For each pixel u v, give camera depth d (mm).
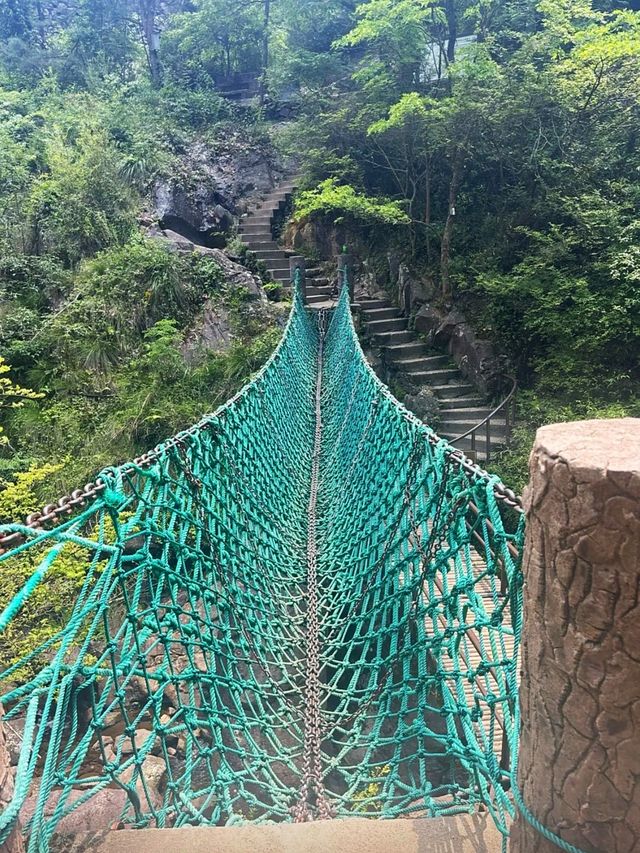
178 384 7773
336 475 4461
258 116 14070
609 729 757
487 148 8930
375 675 2277
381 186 10805
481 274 8375
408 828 1242
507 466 6836
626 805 779
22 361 7895
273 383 4449
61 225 9477
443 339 8961
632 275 7094
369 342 9250
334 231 11234
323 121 10648
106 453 6754
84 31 15680
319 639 2725
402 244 10172
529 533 830
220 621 2217
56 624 4281
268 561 3057
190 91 14625
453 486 1752
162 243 9672
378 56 10789
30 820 1142
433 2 9750
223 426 2701
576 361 7652
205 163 12711
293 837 1225
